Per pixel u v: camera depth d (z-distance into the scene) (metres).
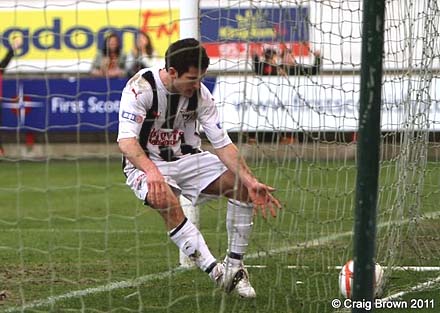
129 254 23.02
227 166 17.22
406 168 19.03
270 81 20.34
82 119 49.41
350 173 20.91
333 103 28.02
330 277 18.83
